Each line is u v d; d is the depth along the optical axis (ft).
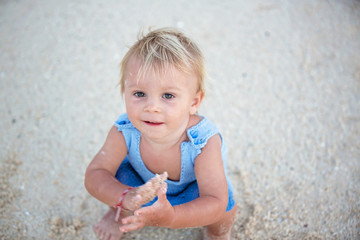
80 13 14.29
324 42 12.43
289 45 12.40
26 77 11.12
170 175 5.86
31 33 13.10
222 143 5.93
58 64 11.71
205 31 13.12
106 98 10.45
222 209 5.25
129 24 13.57
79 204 7.41
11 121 9.53
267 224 6.93
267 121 9.62
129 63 4.96
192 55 5.03
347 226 6.84
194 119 5.65
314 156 8.50
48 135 9.15
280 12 14.16
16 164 8.30
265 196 7.57
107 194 5.32
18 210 7.23
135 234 6.75
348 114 9.64
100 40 12.80
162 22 13.60
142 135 5.64
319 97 10.29
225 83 10.95
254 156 8.59
